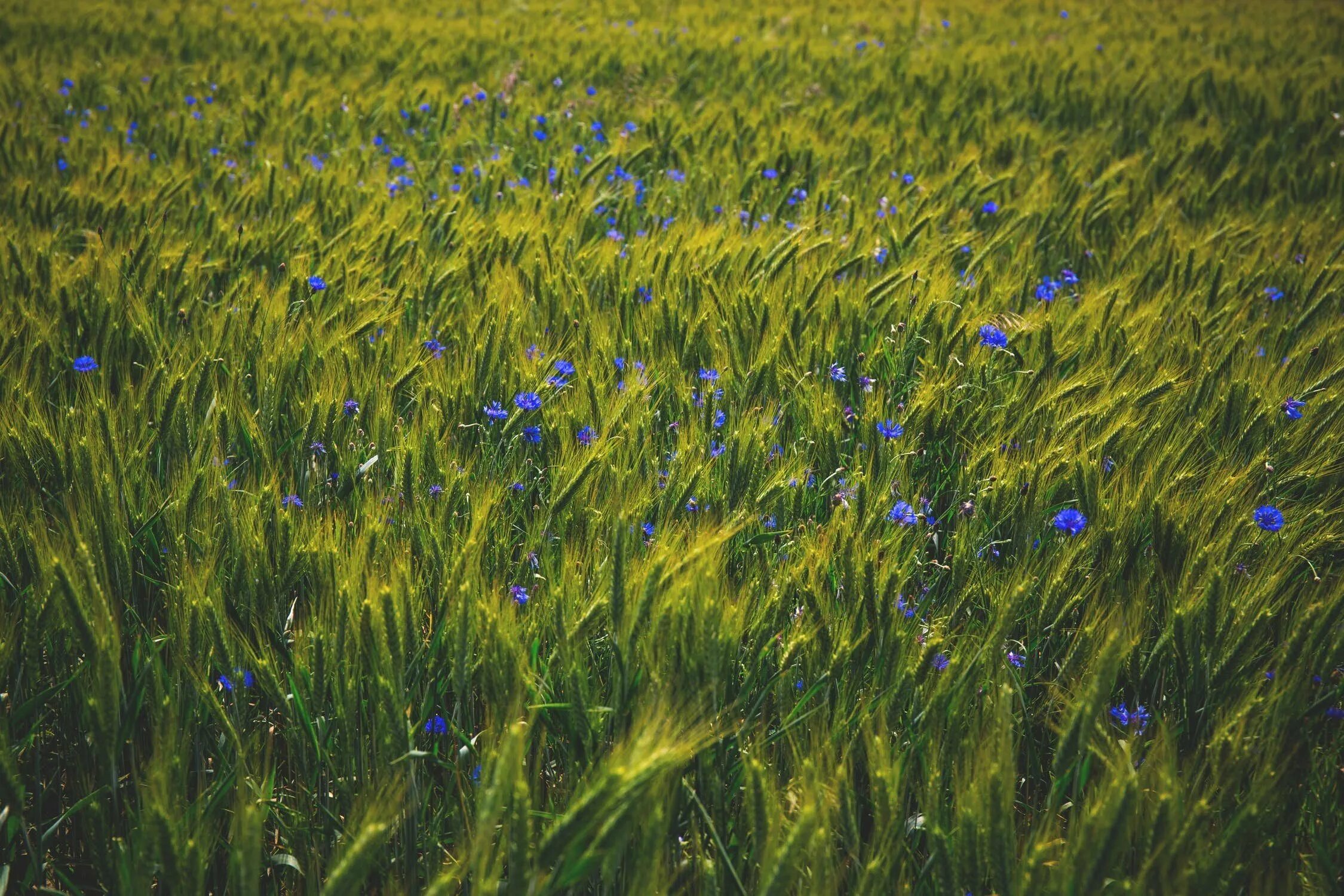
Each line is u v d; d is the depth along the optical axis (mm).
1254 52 10312
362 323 3330
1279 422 3086
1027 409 3104
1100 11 13289
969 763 2373
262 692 2588
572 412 3012
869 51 9344
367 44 8883
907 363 3379
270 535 2619
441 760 2439
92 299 3363
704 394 3105
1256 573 2713
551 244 3943
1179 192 5156
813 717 2461
